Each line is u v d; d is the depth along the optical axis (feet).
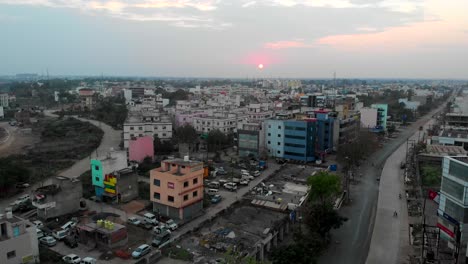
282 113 447.01
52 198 205.16
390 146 446.19
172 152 378.73
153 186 217.36
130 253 171.01
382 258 180.04
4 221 147.84
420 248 188.03
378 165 356.18
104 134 473.26
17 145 398.62
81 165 322.96
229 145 422.82
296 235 178.91
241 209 226.58
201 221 209.56
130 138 374.43
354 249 189.57
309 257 151.53
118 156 245.86
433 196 249.14
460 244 173.58
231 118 472.44
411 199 257.14
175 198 207.21
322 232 186.70
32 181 270.46
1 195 239.91
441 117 617.21
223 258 164.86
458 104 619.26
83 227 181.27
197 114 502.38
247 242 180.34
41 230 189.16
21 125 530.27
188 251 172.14
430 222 217.56
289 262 149.38
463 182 175.22
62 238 183.73
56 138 434.71
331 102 588.50
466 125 445.37
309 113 422.82
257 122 388.37
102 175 235.20
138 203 233.76
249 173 308.40
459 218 177.47
